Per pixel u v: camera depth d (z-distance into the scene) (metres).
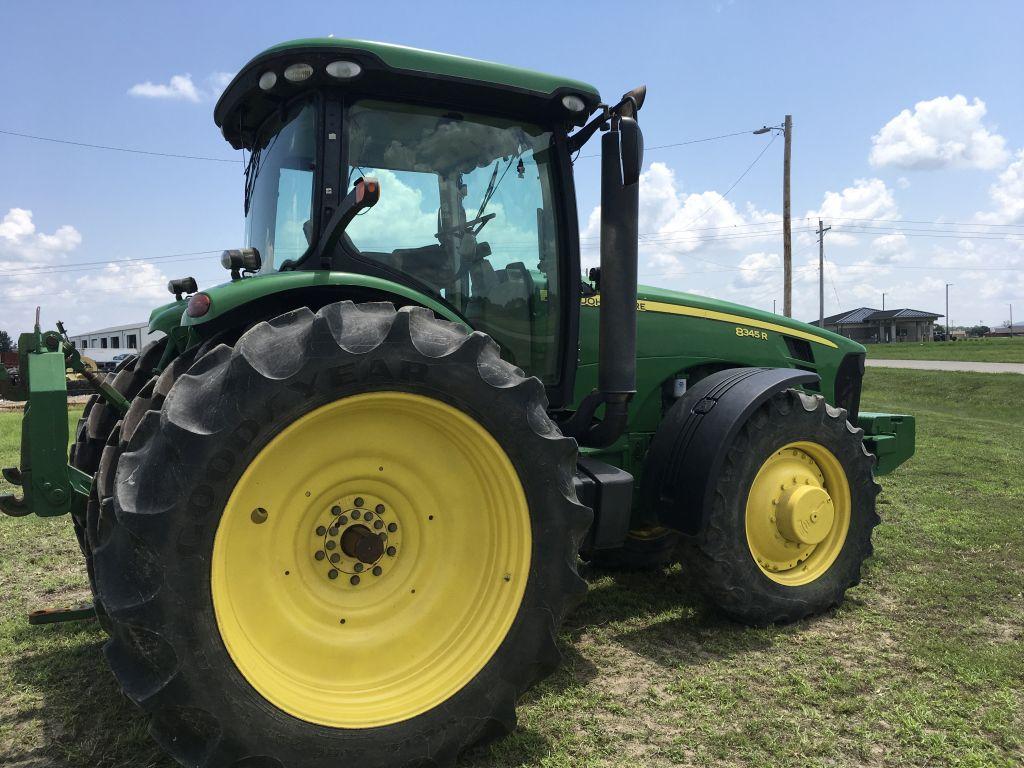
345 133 2.78
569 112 3.13
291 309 2.71
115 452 2.39
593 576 4.18
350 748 2.12
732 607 3.34
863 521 3.70
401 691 2.29
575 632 3.38
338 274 2.60
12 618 3.52
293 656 2.23
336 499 2.34
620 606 3.70
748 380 3.43
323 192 2.73
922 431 10.76
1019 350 38.81
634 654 3.13
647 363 3.93
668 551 4.09
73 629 3.38
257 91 2.85
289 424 2.10
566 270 3.31
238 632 2.10
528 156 3.19
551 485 2.40
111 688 2.81
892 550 4.54
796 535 3.41
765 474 3.46
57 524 5.18
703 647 3.20
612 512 3.03
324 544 2.32
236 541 2.13
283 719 2.06
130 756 2.36
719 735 2.48
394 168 2.89
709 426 3.30
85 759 2.34
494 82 2.88
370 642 2.33
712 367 4.19
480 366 2.35
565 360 3.33
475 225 3.08
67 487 2.39
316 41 2.63
